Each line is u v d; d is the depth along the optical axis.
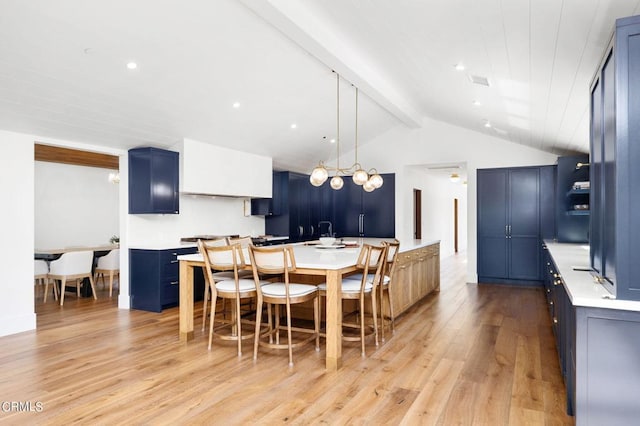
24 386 2.84
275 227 7.72
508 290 6.48
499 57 3.29
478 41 3.10
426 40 3.42
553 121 4.78
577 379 1.86
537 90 3.85
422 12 2.89
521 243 6.92
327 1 3.17
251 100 5.06
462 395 2.68
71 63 3.46
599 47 2.59
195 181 5.63
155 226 5.75
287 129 6.30
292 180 7.68
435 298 5.86
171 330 4.29
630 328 1.77
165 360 3.35
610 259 2.02
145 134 5.04
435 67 4.09
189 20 3.35
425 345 3.72
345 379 2.95
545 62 3.12
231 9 3.33
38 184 7.64
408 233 8.12
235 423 2.33
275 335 4.01
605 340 1.81
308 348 3.66
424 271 5.73
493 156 7.09
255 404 2.56
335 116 6.37
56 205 7.90
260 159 6.86
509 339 3.89
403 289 4.84
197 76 4.20
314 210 8.26
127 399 2.63
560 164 5.64
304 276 4.36
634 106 1.79
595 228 2.51
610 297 1.84
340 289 3.26
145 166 5.26
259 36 3.80
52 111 4.04
